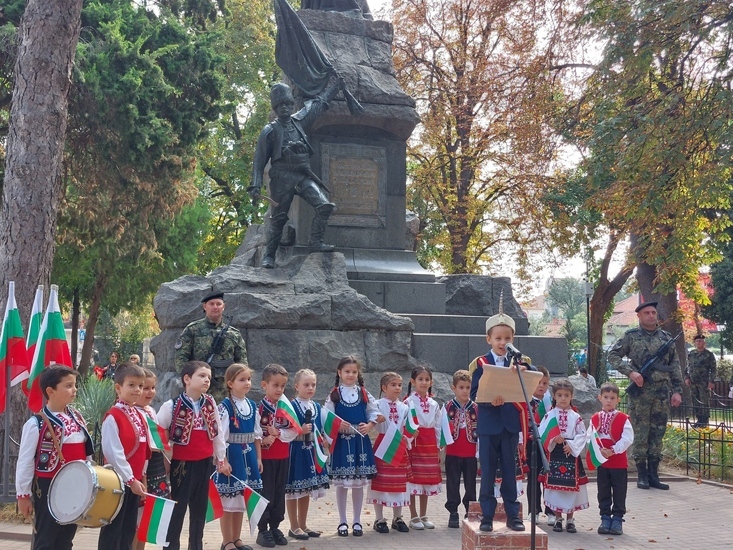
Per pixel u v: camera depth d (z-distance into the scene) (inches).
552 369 536.7
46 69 418.9
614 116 631.8
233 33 1347.2
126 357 1609.3
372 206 570.6
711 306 1444.4
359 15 613.0
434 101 1152.2
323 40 588.1
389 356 494.9
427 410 338.0
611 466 340.8
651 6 596.4
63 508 206.5
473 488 343.6
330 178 563.5
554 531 344.8
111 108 881.5
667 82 667.4
